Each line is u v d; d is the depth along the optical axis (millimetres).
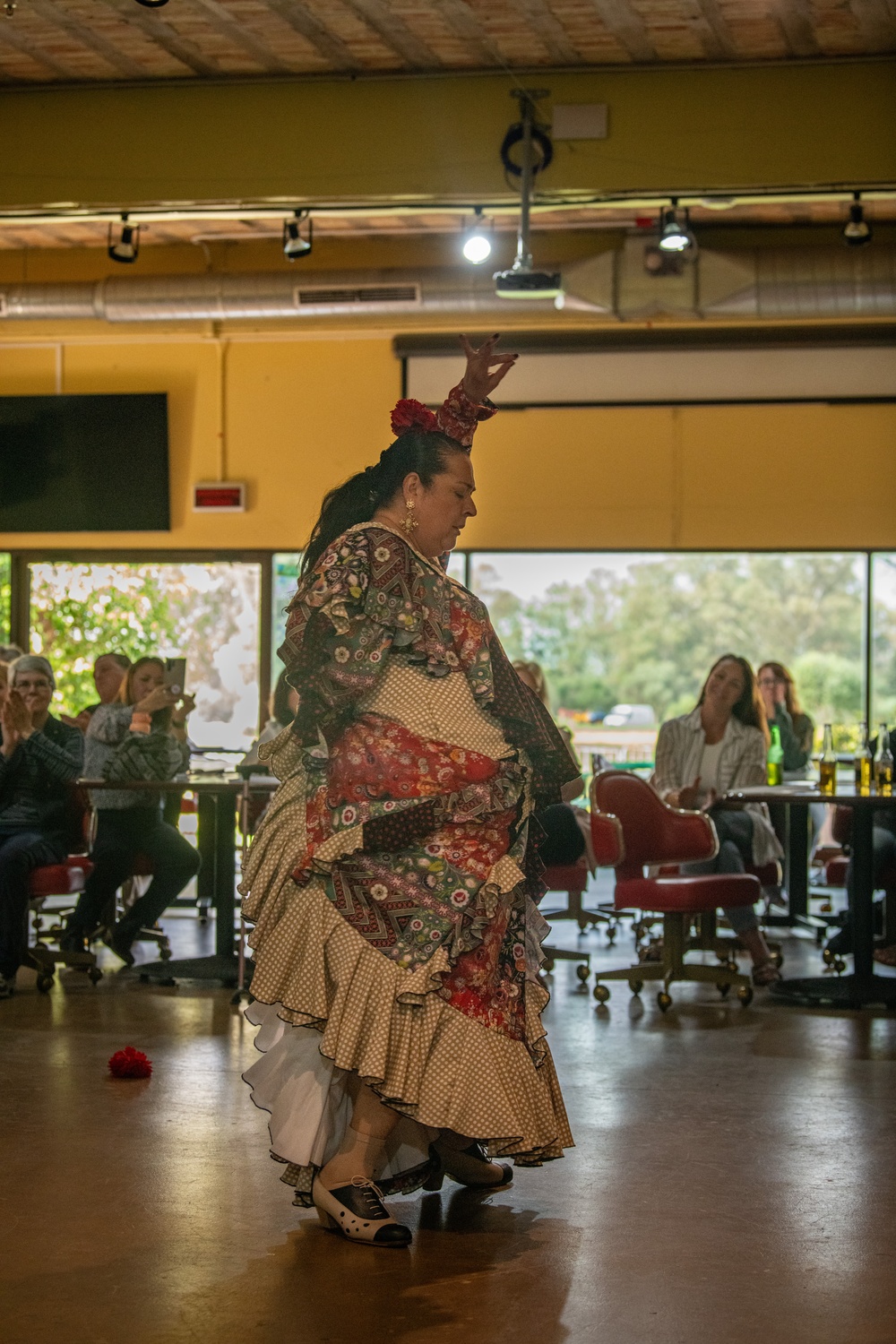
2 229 9781
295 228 8297
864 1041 5023
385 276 9203
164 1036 5039
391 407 9969
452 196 7602
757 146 7441
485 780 2949
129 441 10156
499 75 7570
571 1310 2504
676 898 5652
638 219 9117
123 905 7914
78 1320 2443
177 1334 2381
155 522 10164
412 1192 3172
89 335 10211
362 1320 2451
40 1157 3475
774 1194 3209
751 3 6766
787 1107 4027
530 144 7496
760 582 10219
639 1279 2666
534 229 9664
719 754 6996
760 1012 5633
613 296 9047
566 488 9820
